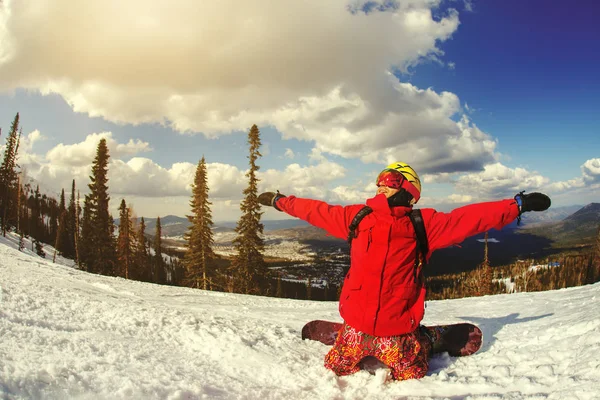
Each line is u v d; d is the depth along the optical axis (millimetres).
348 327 2861
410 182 2705
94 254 37406
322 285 103938
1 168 50062
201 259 31156
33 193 73250
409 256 2676
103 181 37719
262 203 3080
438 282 101062
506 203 2559
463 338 3240
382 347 2725
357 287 2738
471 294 43812
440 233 2623
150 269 57406
